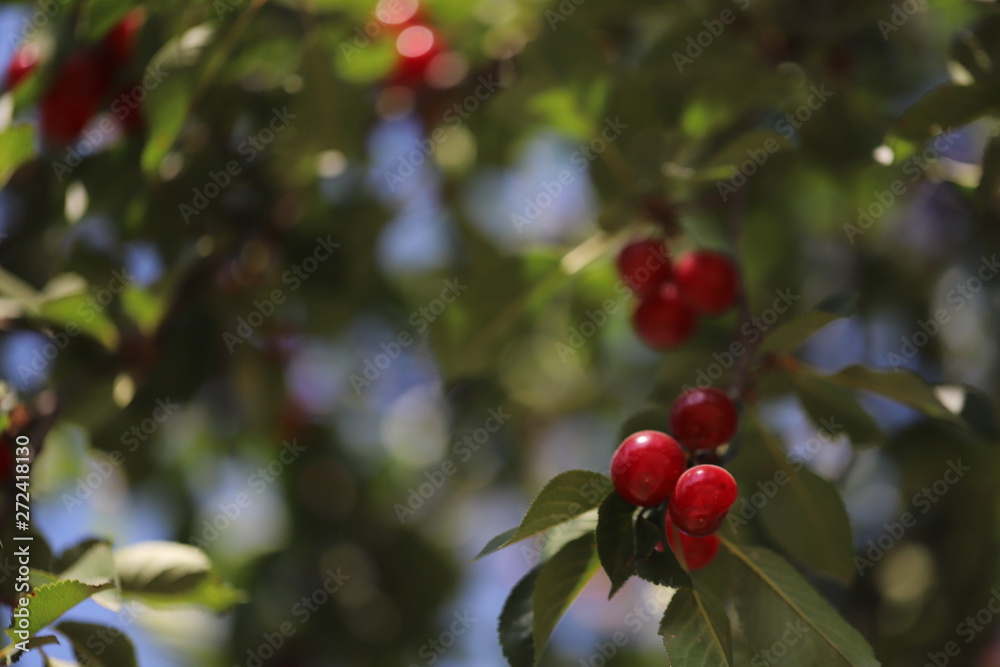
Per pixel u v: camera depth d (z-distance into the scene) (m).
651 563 0.98
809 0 1.21
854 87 1.21
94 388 1.17
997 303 1.33
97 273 1.18
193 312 1.25
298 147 1.21
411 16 1.26
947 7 1.22
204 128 1.20
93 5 1.12
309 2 1.17
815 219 1.37
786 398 1.15
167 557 1.06
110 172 1.17
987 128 1.25
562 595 1.00
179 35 1.13
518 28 1.25
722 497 0.98
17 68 1.17
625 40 1.25
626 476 0.98
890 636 1.26
